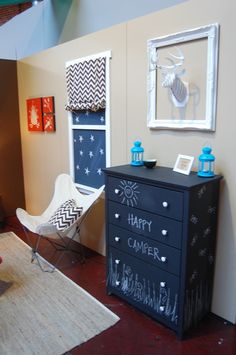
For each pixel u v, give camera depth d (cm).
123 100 261
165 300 201
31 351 184
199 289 203
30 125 400
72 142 329
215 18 188
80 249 330
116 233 229
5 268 287
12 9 604
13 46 578
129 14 320
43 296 240
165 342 193
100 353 183
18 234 375
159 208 192
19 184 448
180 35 205
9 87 418
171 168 228
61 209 286
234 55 183
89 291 249
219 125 196
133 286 222
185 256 183
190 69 206
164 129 231
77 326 206
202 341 194
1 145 424
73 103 310
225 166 198
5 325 207
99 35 273
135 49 242
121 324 209
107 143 282
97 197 279
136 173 210
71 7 401
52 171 377
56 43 447
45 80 359
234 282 205
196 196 180
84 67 289
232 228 200
